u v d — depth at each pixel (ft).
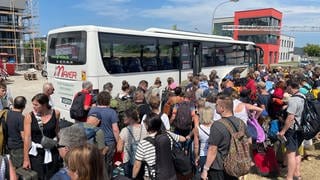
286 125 19.02
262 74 49.19
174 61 44.52
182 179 15.83
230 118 14.16
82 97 24.91
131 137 17.12
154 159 14.76
